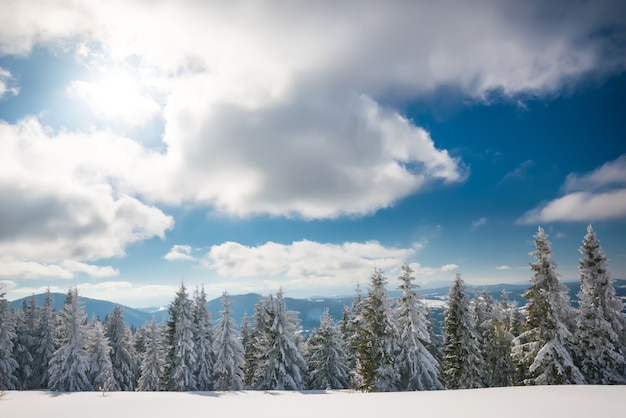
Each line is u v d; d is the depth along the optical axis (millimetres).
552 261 24531
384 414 9570
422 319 28438
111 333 52031
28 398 25375
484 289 39875
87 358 42281
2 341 44531
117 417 10656
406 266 29078
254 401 13211
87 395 29094
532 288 25016
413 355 27578
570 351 24406
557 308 24156
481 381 29297
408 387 27156
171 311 43562
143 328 65938
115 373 49344
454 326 30938
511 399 11430
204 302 47594
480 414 9227
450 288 31672
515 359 26031
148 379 45656
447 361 31703
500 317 35906
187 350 41625
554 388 13930
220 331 41688
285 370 38500
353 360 46062
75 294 43531
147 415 10805
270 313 40062
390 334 28250
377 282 29516
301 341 47812
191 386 40281
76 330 42281
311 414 9891
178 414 10703
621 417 8461
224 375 40188
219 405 12375
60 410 13117
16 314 53531
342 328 47844
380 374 27234
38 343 51281
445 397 12523
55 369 40281
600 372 23016
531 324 25281
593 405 9961
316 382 42688
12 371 45438
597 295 24359
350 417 9266
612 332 22641
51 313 53188
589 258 24750
